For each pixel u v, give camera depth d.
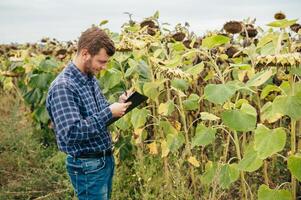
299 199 3.20
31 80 5.61
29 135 5.72
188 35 4.68
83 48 2.57
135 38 3.55
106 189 2.81
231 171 2.80
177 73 2.91
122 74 3.93
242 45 4.25
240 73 3.16
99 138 2.70
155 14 4.25
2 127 5.83
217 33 4.26
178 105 3.71
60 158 4.84
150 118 4.17
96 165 2.72
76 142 2.52
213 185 2.96
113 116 2.60
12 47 8.79
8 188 4.45
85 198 2.76
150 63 3.43
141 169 3.78
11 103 7.37
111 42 2.58
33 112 5.83
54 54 6.45
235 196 3.65
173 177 3.57
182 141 3.36
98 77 4.51
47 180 4.45
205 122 4.24
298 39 3.42
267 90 2.61
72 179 2.78
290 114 2.29
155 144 3.61
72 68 2.62
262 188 2.49
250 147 2.58
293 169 2.34
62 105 2.51
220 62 4.09
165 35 4.30
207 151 4.20
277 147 2.31
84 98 2.63
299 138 3.13
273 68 2.75
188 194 3.49
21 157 5.07
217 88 2.49
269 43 2.90
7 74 6.29
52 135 5.84
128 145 4.12
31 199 4.32
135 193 3.75
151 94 3.16
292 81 2.41
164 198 3.59
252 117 2.55
